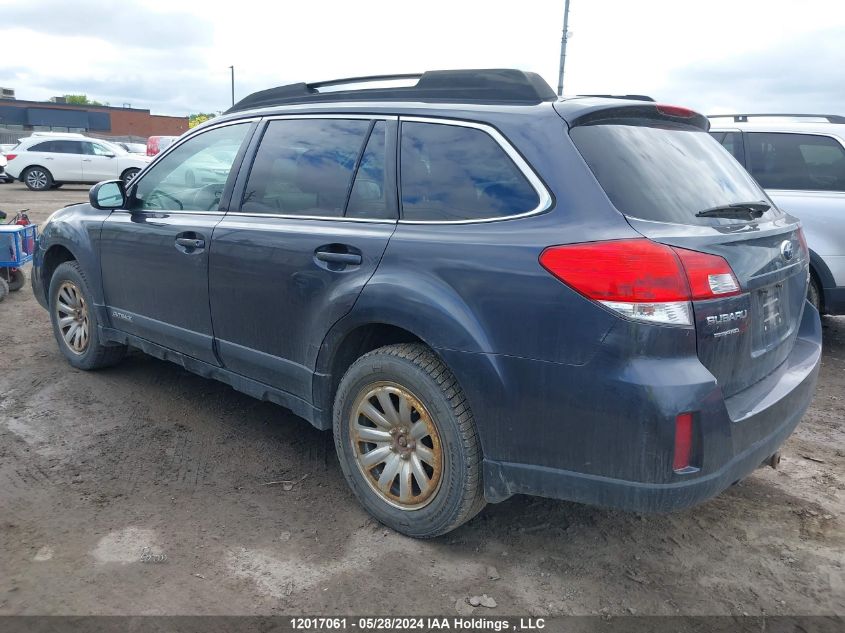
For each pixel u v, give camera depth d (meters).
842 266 5.56
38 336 6.00
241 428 4.23
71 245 4.82
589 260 2.44
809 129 5.84
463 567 2.91
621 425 2.41
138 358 5.43
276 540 3.08
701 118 3.32
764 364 2.89
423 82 3.21
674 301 2.37
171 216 4.10
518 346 2.59
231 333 3.74
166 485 3.53
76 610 2.59
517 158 2.76
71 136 22.45
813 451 4.08
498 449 2.71
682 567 2.95
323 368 3.28
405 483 3.04
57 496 3.38
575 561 2.98
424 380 2.86
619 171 2.65
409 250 2.90
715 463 2.46
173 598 2.67
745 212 2.88
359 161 3.28
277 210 3.55
